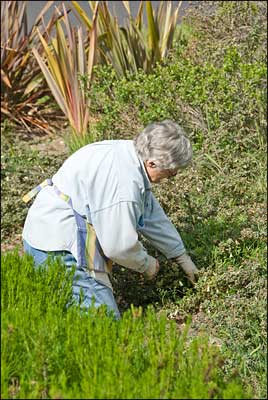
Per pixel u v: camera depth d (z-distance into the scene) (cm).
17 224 782
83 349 426
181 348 430
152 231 575
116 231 512
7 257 518
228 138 805
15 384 446
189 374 418
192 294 617
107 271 546
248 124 830
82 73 952
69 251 534
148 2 989
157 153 508
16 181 804
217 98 818
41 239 537
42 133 1018
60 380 412
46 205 535
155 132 509
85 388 401
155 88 843
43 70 966
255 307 585
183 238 667
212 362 421
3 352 429
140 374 426
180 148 509
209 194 728
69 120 966
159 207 575
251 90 820
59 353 433
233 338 562
